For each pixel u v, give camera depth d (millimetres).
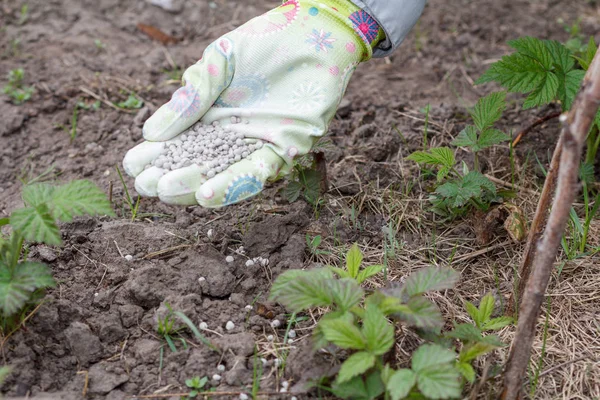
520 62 1155
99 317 1071
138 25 1449
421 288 1018
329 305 1039
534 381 1025
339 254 1137
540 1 1512
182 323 1062
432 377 971
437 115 1303
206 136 1079
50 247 1125
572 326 1084
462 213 1174
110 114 1313
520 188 1209
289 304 1000
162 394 1026
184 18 1482
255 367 1021
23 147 1277
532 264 1062
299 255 1125
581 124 950
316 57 1072
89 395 1025
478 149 1153
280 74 1079
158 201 1195
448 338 1031
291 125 1071
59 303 1062
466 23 1475
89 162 1260
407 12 1093
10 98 1326
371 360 979
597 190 1213
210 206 1059
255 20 1084
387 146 1250
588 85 959
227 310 1082
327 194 1198
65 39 1425
